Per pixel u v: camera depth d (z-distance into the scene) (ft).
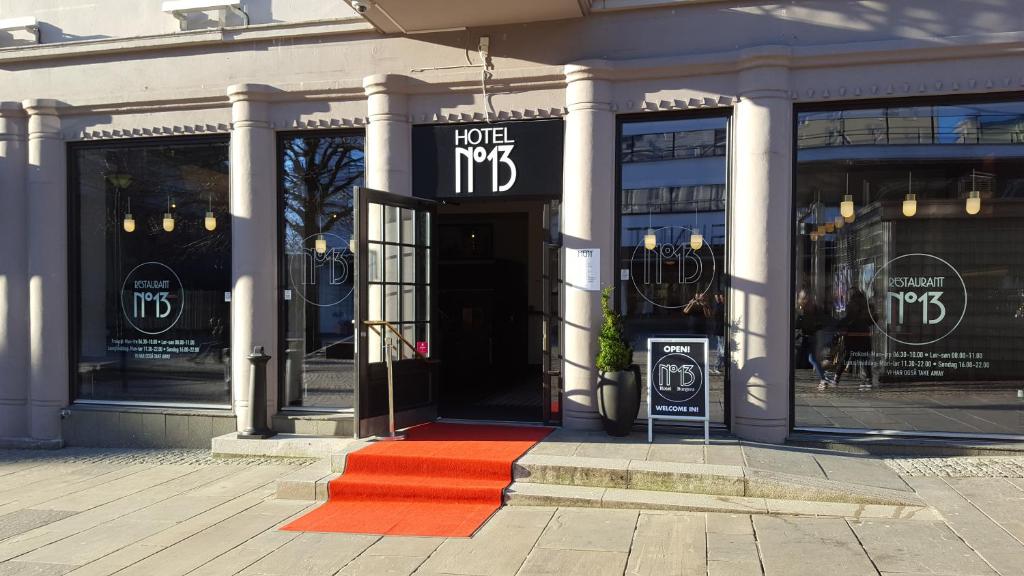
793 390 24.26
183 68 29.01
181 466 25.72
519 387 37.11
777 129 23.75
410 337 26.89
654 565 15.57
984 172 23.36
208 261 28.99
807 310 24.22
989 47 22.54
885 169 23.85
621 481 20.36
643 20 25.18
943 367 23.53
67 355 30.17
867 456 23.02
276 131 28.12
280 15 28.32
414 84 26.71
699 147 24.98
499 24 26.21
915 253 23.71
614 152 25.46
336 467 22.11
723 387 24.77
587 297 25.17
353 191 26.50
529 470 20.97
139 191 29.68
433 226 27.61
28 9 30.71
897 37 23.38
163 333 29.48
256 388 26.55
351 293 27.76
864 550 16.10
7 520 19.86
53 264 29.86
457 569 15.64
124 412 29.27
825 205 24.16
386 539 17.65
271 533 18.33
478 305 40.50
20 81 30.48
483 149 26.50
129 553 17.15
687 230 25.09
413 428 25.95
